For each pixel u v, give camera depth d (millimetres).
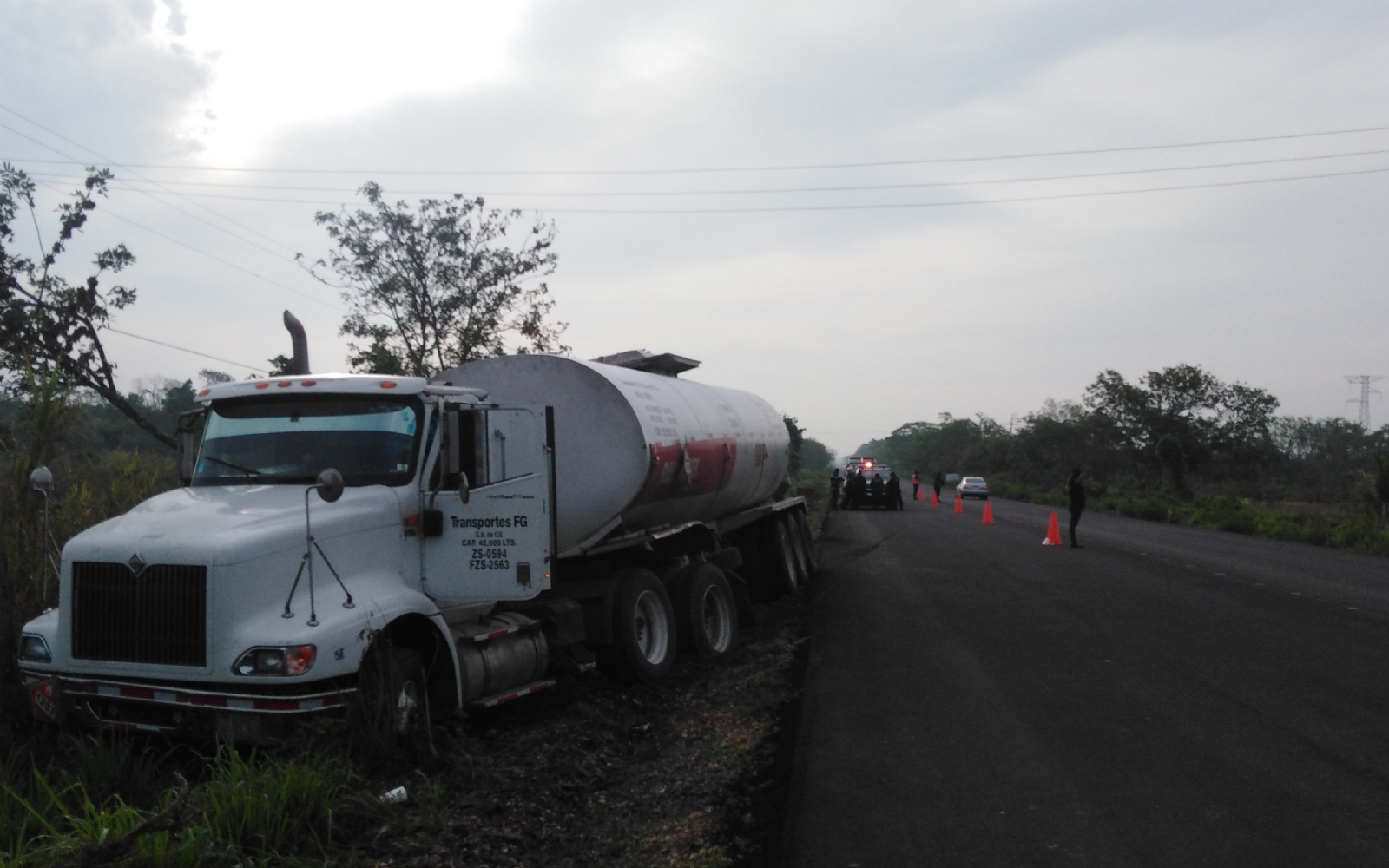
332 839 5086
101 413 28422
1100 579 16562
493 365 9562
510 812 5695
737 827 5512
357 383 7320
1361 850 5062
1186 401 61656
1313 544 25109
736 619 11508
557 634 8383
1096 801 5816
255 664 5789
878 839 5293
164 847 4422
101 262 13977
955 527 30234
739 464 12391
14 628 6965
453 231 18469
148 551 5930
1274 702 8117
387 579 6820
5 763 5809
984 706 8102
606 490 9148
